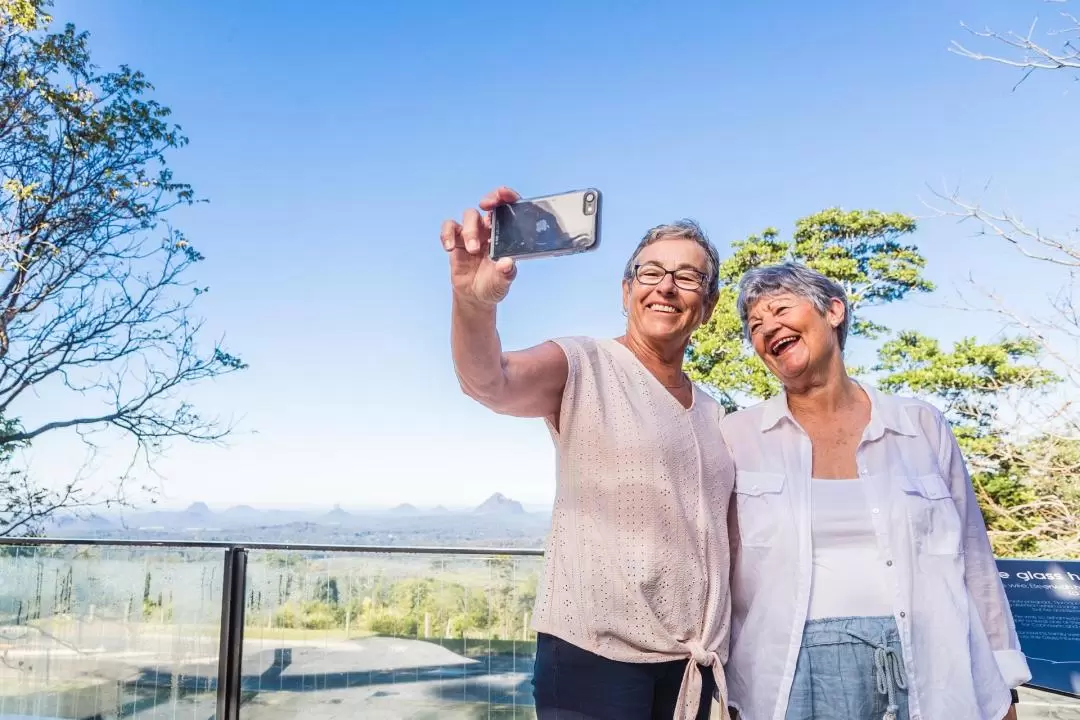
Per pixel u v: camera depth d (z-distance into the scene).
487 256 1.16
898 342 14.80
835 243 16.55
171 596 3.27
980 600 1.73
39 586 3.36
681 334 1.63
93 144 11.27
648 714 1.40
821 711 1.54
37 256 11.16
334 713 3.18
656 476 1.44
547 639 1.44
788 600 1.62
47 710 3.26
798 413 1.81
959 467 1.78
